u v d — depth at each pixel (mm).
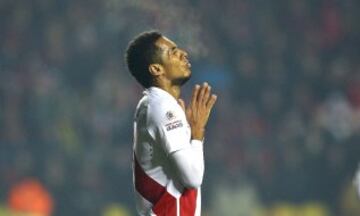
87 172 41500
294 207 43250
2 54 45750
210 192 42219
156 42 13328
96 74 45625
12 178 40938
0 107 43062
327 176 43969
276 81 47281
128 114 43750
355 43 50250
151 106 13125
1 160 41344
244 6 48969
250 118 45375
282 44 49000
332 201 43656
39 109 42906
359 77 47812
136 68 13398
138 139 13305
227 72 45938
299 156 44469
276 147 44750
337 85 47438
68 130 42750
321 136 44969
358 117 45688
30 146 42031
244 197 41719
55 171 41156
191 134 13086
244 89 46594
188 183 12828
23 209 37219
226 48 47344
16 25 47062
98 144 42844
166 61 13258
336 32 50344
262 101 46406
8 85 44031
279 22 49969
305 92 47250
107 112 43875
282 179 43844
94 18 46250
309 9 51125
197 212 13172
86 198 41000
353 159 44219
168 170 13148
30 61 45625
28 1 47812
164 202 13133
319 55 49719
